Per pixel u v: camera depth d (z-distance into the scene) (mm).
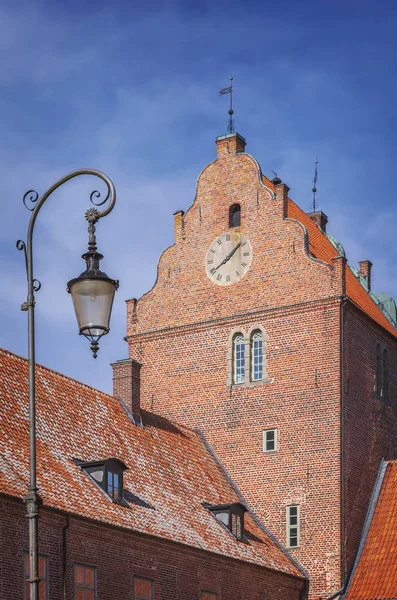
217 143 53906
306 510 47875
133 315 54469
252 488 49312
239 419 50438
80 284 21250
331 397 48438
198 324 52406
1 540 32000
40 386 40875
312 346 49344
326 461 47969
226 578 42125
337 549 46719
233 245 52375
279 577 45281
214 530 43156
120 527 36750
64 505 34781
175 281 53656
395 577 45719
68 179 21469
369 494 49625
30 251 21141
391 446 52438
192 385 52000
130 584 37156
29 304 21016
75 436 40250
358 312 50625
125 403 46250
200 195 53875
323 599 46344
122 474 39375
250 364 50812
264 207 51875
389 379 53312
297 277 50281
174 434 48625
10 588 32031
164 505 41469
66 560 34469
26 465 35250
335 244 57562
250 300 51312
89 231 21828
